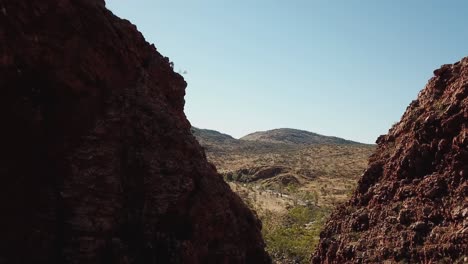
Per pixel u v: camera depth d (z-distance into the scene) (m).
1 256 20.19
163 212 23.89
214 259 25.97
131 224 23.48
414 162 41.31
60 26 22.14
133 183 24.14
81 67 23.00
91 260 21.56
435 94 44.78
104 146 23.45
